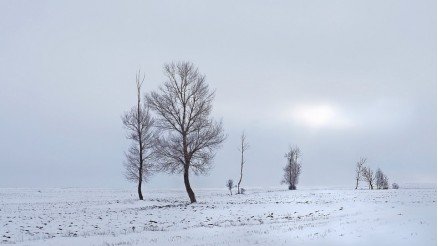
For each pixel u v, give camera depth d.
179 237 17.72
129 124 47.97
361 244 14.19
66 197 58.72
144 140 47.78
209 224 23.36
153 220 25.59
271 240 15.81
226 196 51.81
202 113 38.44
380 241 14.56
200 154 38.59
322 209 30.80
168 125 38.25
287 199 42.28
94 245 16.08
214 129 38.38
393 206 29.12
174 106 38.19
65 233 20.52
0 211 32.38
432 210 23.83
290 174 80.25
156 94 38.38
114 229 21.89
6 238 19.06
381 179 80.31
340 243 14.56
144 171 47.59
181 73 38.47
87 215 28.61
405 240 14.47
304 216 26.73
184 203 39.19
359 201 36.38
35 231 21.30
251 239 16.30
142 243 16.19
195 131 38.25
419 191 52.12
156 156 38.72
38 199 53.06
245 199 43.97
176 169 38.75
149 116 47.97
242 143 64.00
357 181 81.56
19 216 28.19
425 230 16.22
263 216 27.16
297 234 17.25
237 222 24.12
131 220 25.62
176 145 37.69
